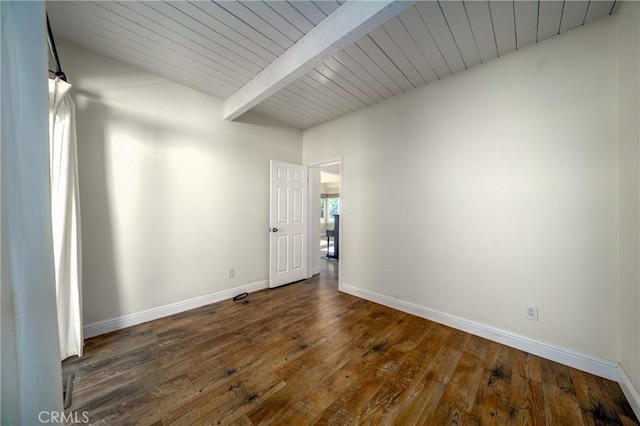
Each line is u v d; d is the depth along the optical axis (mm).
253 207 3408
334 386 1565
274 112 3391
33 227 673
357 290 3246
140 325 2396
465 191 2289
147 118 2471
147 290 2492
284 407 1397
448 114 2404
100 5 1601
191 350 1971
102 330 2221
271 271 3562
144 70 2420
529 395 1487
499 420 1309
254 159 3412
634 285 1422
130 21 1756
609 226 1643
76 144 1938
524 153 1975
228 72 2424
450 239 2391
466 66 2246
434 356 1894
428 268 2555
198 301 2861
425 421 1303
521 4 1554
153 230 2529
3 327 635
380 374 1680
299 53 1944
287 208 3789
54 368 700
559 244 1829
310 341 2113
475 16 1654
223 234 3090
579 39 1744
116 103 2279
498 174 2104
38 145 682
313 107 3217
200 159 2871
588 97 1714
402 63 2211
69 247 1840
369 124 3139
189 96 2766
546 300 1879
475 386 1565
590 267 1710
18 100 659
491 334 2129
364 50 2029
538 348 1898
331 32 1679
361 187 3219
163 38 1942
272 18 1714
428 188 2555
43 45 699
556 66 1836
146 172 2479
